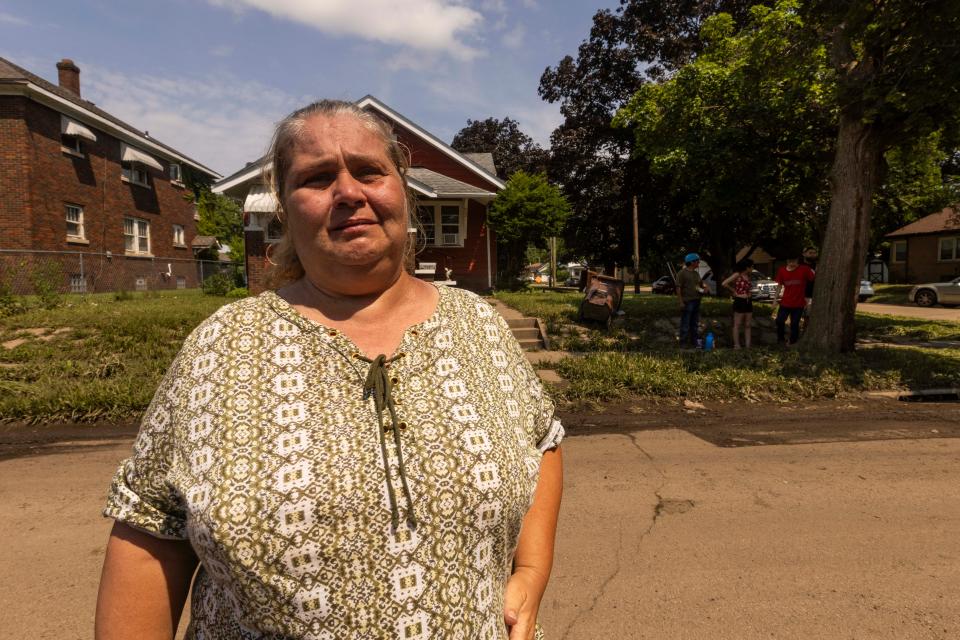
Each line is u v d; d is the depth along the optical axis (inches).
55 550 131.3
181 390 42.3
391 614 39.4
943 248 1234.0
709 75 533.0
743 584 118.8
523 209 884.6
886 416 256.7
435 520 40.4
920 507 155.9
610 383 294.2
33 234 656.4
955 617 108.1
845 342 373.7
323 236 46.1
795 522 146.9
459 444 42.2
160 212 967.6
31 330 370.0
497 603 45.3
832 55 373.7
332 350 44.0
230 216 1259.2
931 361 350.9
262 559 37.9
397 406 42.4
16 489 166.4
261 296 47.8
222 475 38.6
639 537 139.1
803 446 211.3
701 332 481.4
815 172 525.7
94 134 778.8
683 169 543.8
